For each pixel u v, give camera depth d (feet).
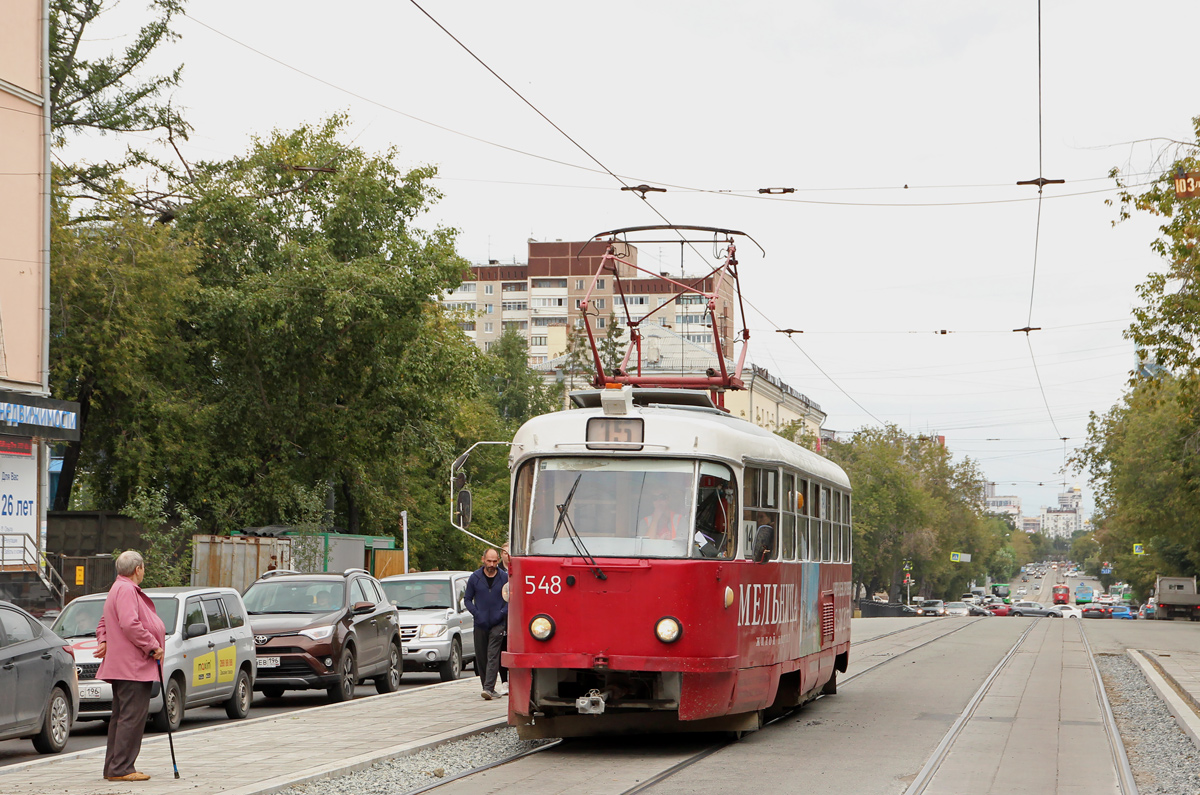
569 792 31.99
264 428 125.80
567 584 38.63
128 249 110.93
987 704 57.82
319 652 60.39
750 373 284.82
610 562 38.50
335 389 126.93
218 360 126.00
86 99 125.18
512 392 249.14
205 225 121.70
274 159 125.29
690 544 38.86
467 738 43.47
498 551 57.36
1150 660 87.04
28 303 90.74
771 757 39.24
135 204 121.60
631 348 66.59
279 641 60.29
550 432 40.73
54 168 116.88
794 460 49.32
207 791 31.07
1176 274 79.20
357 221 126.41
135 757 33.50
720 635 39.09
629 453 40.06
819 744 42.78
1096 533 306.14
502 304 461.78
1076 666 83.71
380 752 38.37
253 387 123.85
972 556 426.92
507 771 35.99
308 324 117.50
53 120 122.52
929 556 325.62
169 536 98.78
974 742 43.88
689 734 45.52
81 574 91.50
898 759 38.99
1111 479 228.63
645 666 37.76
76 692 46.44
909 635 129.39
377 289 118.52
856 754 40.11
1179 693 60.80
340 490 151.84
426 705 54.65
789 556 48.03
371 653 66.49
